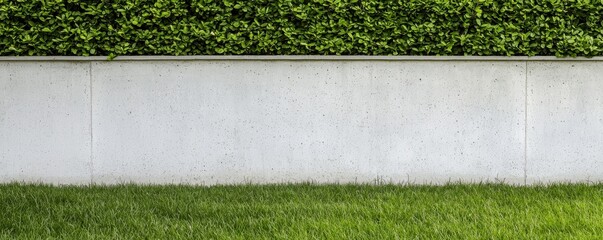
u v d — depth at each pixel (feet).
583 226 19.49
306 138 25.90
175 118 25.88
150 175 26.05
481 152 25.82
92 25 25.30
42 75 25.75
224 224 19.81
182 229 19.33
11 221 20.11
